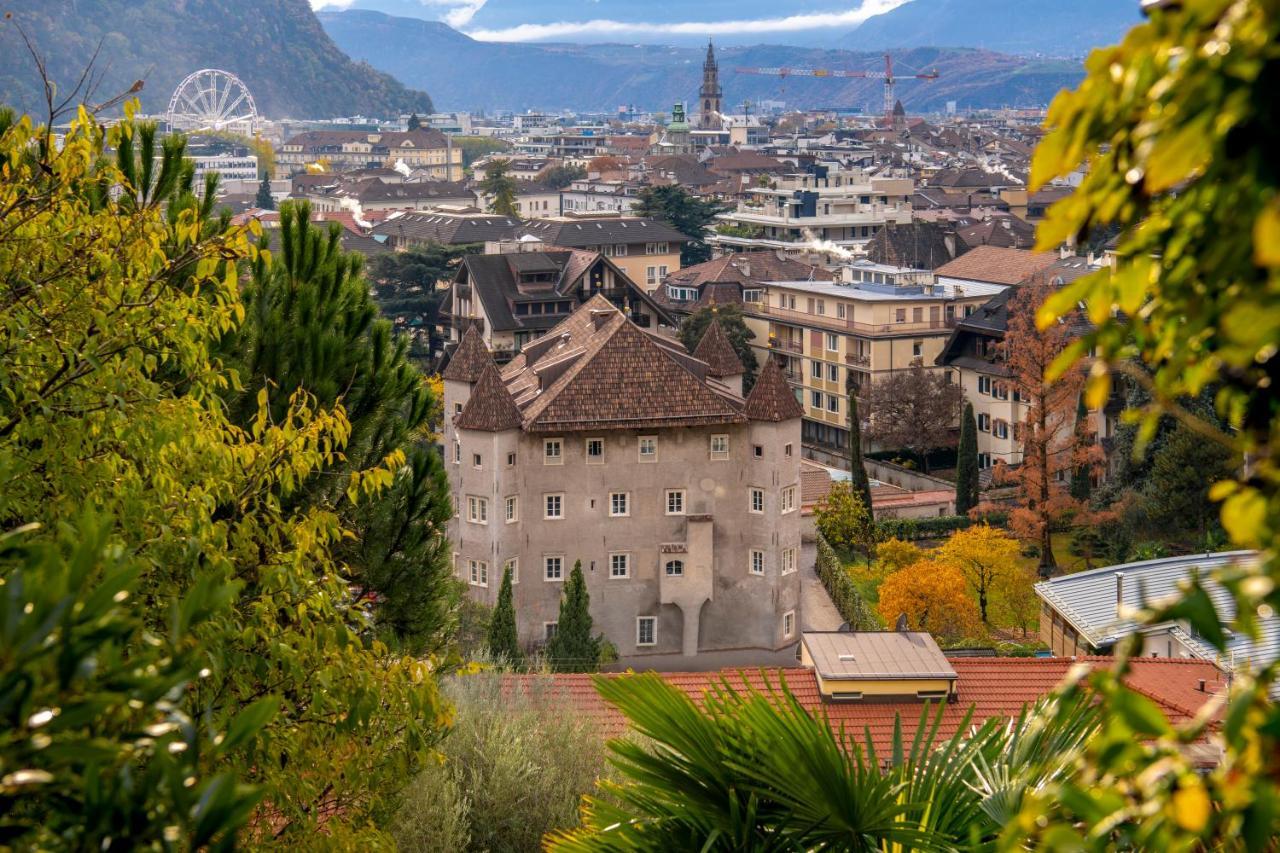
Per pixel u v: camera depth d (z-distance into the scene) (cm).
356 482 1590
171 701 680
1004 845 486
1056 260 13950
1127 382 9375
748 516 7269
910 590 7431
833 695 3806
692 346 14250
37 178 1591
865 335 12912
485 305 13425
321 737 1474
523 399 7475
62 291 1494
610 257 18800
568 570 7225
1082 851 480
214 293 1736
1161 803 457
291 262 2525
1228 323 402
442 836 2656
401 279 15838
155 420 1459
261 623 1428
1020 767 1285
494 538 7088
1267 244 374
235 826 623
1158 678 3978
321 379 2469
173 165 2264
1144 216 511
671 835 1355
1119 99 472
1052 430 9381
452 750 2920
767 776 1298
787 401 7225
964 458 10431
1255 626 438
